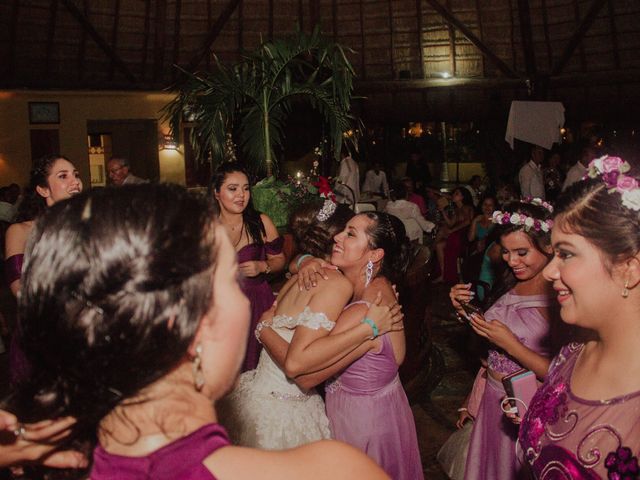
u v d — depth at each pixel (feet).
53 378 2.57
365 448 8.53
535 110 40.68
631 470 4.10
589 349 4.73
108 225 2.39
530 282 9.51
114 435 2.54
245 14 43.62
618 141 46.21
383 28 44.24
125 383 2.43
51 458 3.01
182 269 2.40
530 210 9.28
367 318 8.00
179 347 2.45
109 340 2.34
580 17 42.16
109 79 41.96
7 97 38.11
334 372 8.18
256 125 25.26
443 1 43.55
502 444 9.51
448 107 44.52
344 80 25.66
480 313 8.31
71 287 2.35
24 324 2.47
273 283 16.07
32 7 38.65
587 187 4.33
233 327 2.62
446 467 11.89
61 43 40.01
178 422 2.52
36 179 11.29
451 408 15.80
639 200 4.10
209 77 25.31
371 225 8.63
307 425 9.19
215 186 13.35
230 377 2.67
